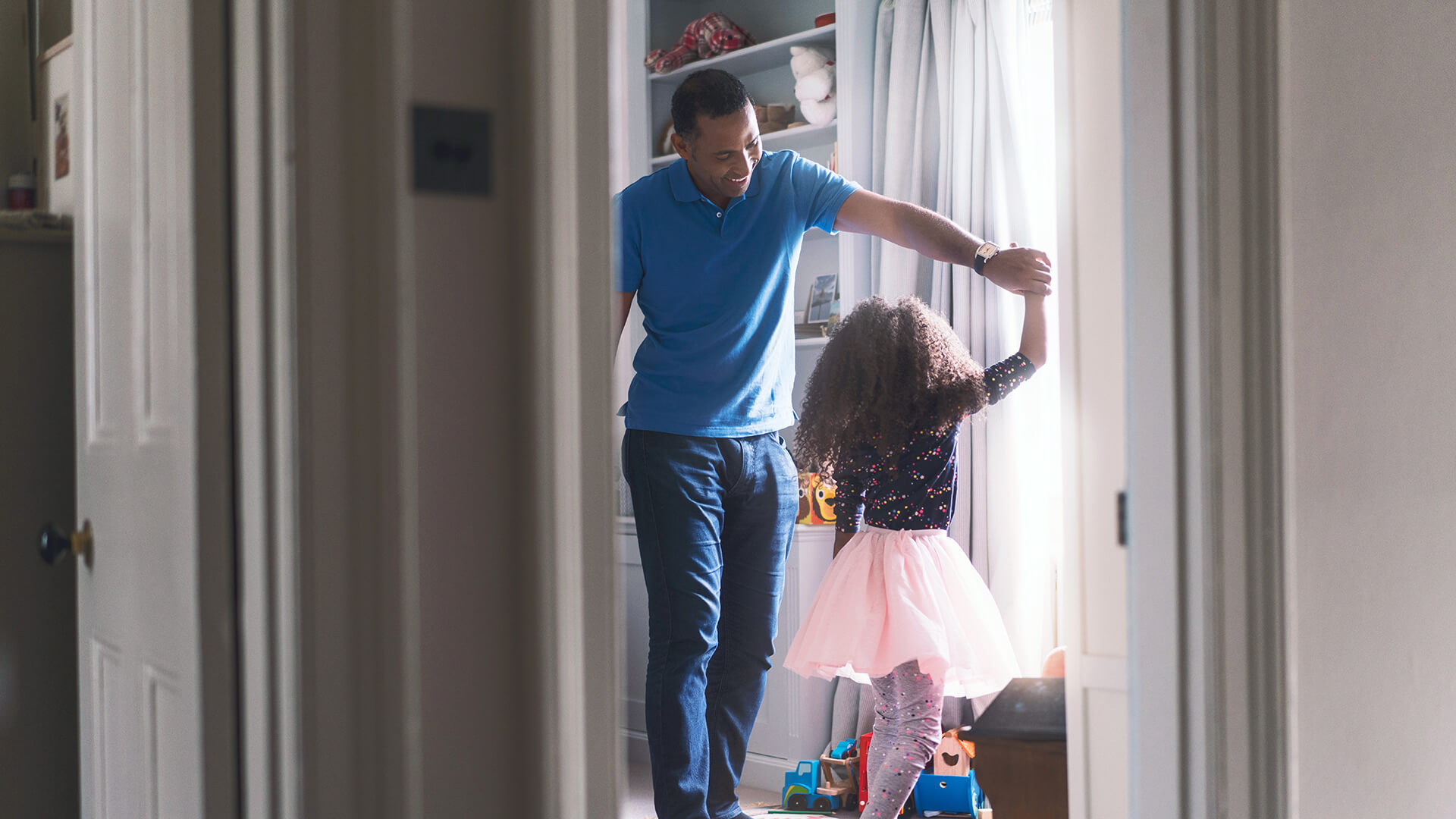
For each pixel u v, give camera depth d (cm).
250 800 83
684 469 249
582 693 86
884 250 349
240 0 83
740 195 249
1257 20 146
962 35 337
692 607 250
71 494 172
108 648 129
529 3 84
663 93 400
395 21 81
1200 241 142
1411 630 166
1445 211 173
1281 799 144
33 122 214
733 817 273
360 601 79
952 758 306
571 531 85
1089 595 163
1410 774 165
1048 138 330
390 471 80
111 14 124
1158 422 147
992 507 329
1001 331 327
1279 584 145
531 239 84
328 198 79
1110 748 160
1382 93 163
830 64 363
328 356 79
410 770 80
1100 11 158
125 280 119
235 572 86
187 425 89
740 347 253
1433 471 170
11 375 168
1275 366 145
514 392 85
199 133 84
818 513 345
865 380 276
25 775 167
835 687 342
